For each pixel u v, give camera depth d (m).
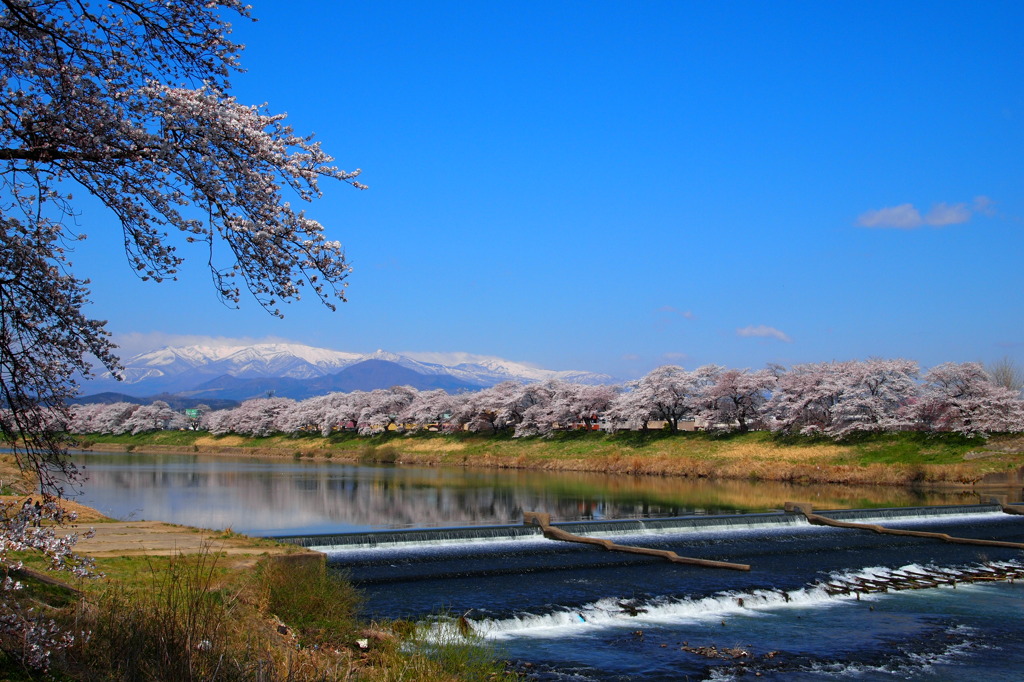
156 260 8.70
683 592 21.30
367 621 16.88
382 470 78.50
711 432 84.25
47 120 7.82
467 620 17.92
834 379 75.62
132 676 8.51
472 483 61.41
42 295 8.10
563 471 77.88
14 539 7.48
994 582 24.47
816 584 23.00
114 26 8.20
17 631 7.92
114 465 82.19
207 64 8.52
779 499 47.91
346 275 9.02
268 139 8.56
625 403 90.31
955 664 16.73
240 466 83.50
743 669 16.08
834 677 15.84
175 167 8.20
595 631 18.25
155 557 15.82
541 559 24.02
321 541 23.61
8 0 7.64
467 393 113.31
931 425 65.81
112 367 8.86
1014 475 55.38
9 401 8.07
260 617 12.72
